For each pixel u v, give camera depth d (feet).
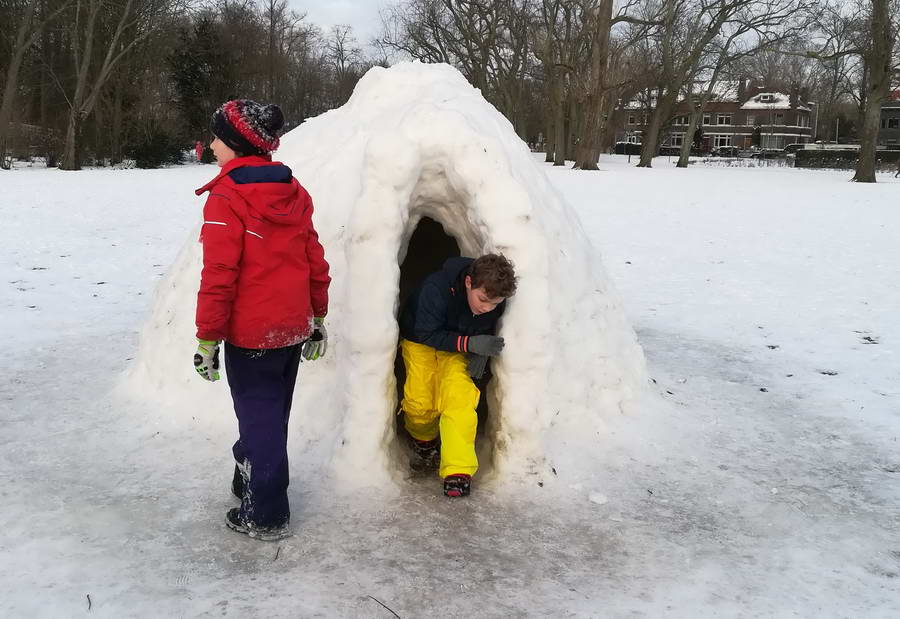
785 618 8.21
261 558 8.99
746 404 15.23
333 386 11.96
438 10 163.84
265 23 192.34
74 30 109.29
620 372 13.44
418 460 11.63
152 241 36.65
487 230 11.00
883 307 25.03
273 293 8.96
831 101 228.63
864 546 9.82
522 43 156.25
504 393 11.05
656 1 142.61
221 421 12.53
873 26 96.02
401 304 15.81
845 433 13.82
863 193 75.82
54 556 8.91
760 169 147.64
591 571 8.98
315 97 234.17
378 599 8.25
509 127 14.55
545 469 11.12
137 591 8.27
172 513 9.99
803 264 33.86
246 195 8.69
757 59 219.61
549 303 11.04
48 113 136.46
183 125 133.39
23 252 31.86
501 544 9.48
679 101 166.09
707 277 30.63
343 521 9.85
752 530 10.14
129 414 13.16
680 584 8.79
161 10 118.01
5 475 10.99
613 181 89.61
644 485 11.30
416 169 10.87
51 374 15.75
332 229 12.67
